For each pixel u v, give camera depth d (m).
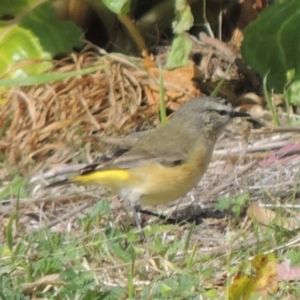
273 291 8.77
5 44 13.82
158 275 9.21
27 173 12.34
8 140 13.02
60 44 13.96
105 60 13.86
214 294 8.67
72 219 11.02
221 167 12.09
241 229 10.32
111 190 11.34
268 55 13.77
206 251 9.88
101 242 9.78
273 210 10.64
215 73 14.24
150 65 13.92
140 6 14.67
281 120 13.30
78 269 9.38
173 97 13.74
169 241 10.32
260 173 11.77
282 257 9.35
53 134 13.09
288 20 13.65
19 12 13.97
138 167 10.61
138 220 10.64
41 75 12.45
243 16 14.55
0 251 9.89
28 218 11.26
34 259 9.59
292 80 13.59
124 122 13.29
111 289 8.90
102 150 12.74
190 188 10.84
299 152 12.05
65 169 12.10
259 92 14.08
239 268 9.09
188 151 10.73
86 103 13.41
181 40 13.29
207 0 14.63
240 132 12.99
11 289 8.87
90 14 14.66
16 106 13.29
